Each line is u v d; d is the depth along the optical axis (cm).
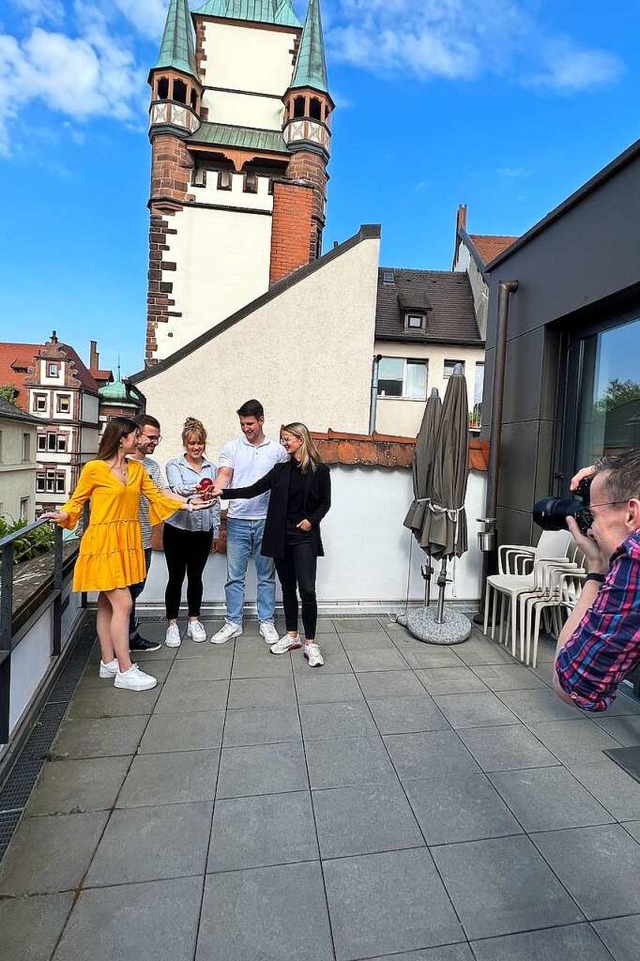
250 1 1370
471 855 170
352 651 346
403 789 204
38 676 269
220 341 754
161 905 151
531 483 395
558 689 103
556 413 388
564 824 185
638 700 281
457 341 1770
